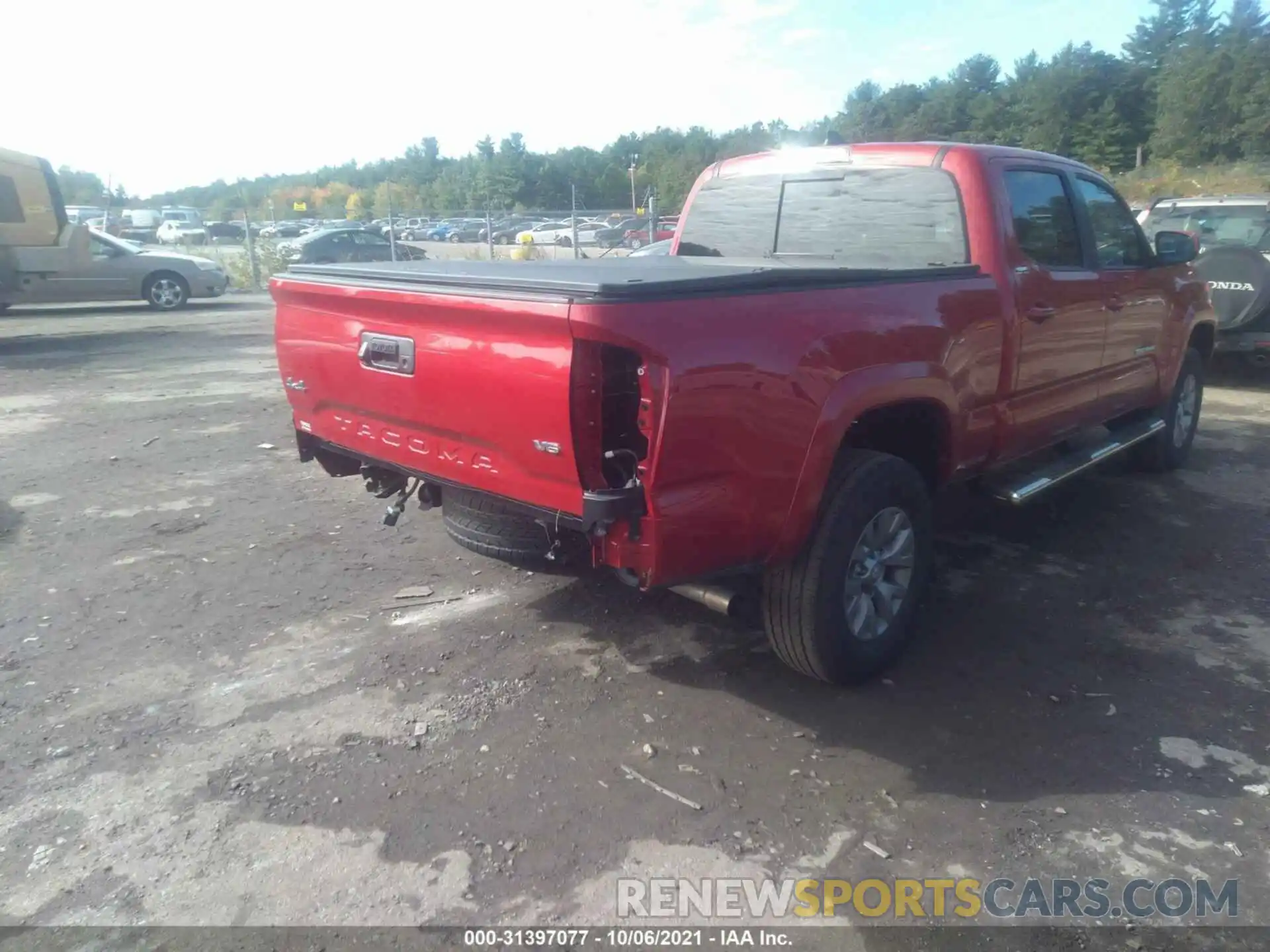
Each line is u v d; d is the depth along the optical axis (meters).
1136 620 4.59
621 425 3.13
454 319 3.31
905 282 3.81
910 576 4.04
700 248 5.54
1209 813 3.16
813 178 4.98
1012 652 4.27
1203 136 66.44
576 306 2.87
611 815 3.13
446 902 2.76
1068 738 3.59
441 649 4.25
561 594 4.83
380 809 3.16
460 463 3.56
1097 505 6.30
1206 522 5.98
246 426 8.48
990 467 4.72
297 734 3.59
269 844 2.99
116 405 9.34
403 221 40.72
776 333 3.26
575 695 3.88
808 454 3.39
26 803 3.19
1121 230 5.70
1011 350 4.46
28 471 7.01
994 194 4.41
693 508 3.13
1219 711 3.79
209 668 4.09
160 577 5.04
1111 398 5.71
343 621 4.52
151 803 3.19
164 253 18.84
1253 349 9.49
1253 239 10.84
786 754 3.48
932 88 86.31
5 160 15.23
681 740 3.56
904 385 3.76
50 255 16.02
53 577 5.03
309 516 6.02
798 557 3.60
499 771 3.37
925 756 3.47
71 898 2.77
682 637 4.39
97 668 4.07
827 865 2.92
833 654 3.72
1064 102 73.81
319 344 4.04
